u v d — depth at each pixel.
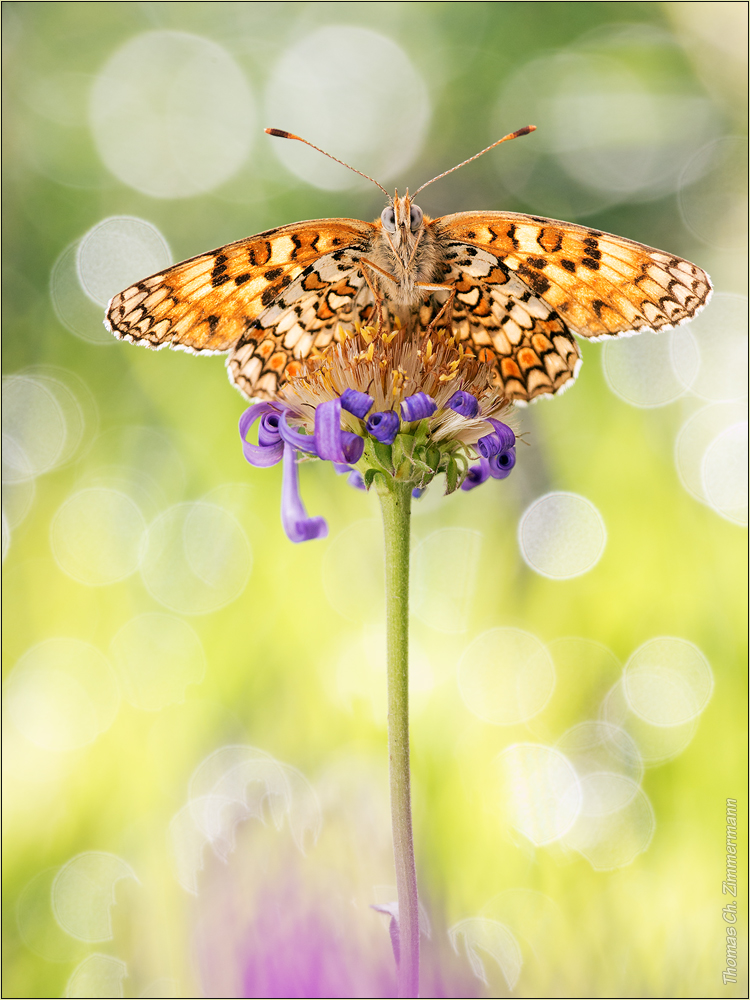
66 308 0.49
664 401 0.39
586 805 0.32
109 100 0.58
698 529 0.35
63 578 0.38
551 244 0.30
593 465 0.39
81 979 0.31
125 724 0.34
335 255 0.30
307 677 0.35
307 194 0.57
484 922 0.29
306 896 0.28
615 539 0.36
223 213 0.57
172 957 0.29
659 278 0.30
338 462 0.29
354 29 0.61
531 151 0.57
